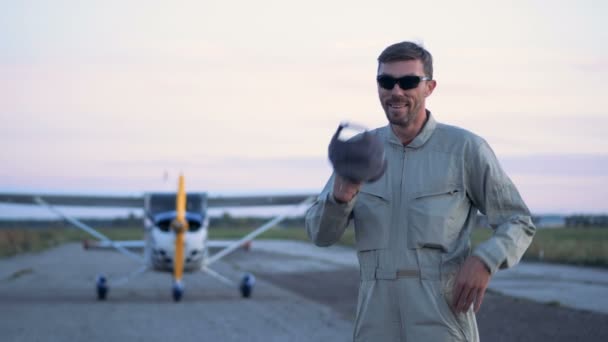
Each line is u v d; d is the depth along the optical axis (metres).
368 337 2.77
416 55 2.77
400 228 2.73
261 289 15.24
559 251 23.22
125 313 10.80
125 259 29.98
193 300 13.09
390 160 2.80
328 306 11.78
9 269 22.47
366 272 2.79
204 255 14.37
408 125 2.80
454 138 2.79
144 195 15.94
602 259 20.83
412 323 2.67
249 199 16.98
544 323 9.05
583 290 13.31
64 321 9.77
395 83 2.75
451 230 2.72
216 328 9.02
